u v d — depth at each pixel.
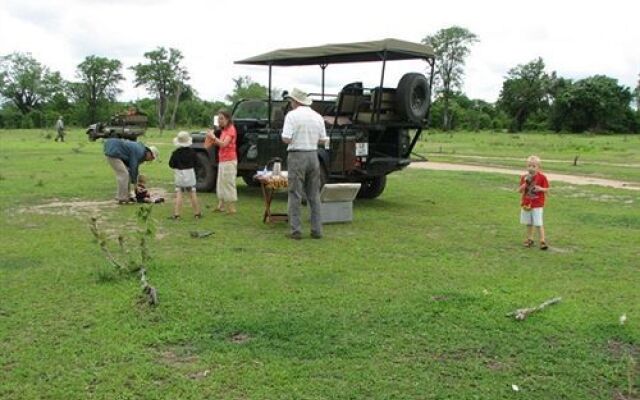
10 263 6.86
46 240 8.09
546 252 7.84
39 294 5.71
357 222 9.86
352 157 11.27
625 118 102.88
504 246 8.17
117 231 8.78
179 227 9.18
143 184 11.99
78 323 4.99
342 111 11.30
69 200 11.90
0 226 9.10
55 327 4.90
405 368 4.24
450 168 20.94
